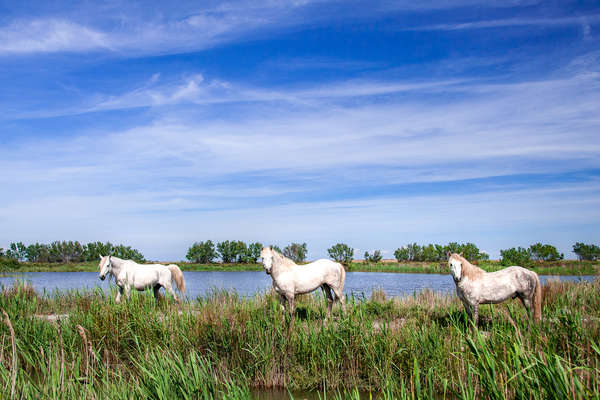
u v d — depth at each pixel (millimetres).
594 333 6293
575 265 39312
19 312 9602
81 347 7625
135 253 62781
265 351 7383
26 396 4949
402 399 5039
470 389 4613
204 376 5711
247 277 38094
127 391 5199
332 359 7133
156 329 8227
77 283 28812
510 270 8852
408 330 7379
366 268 48938
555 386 4039
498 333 6180
